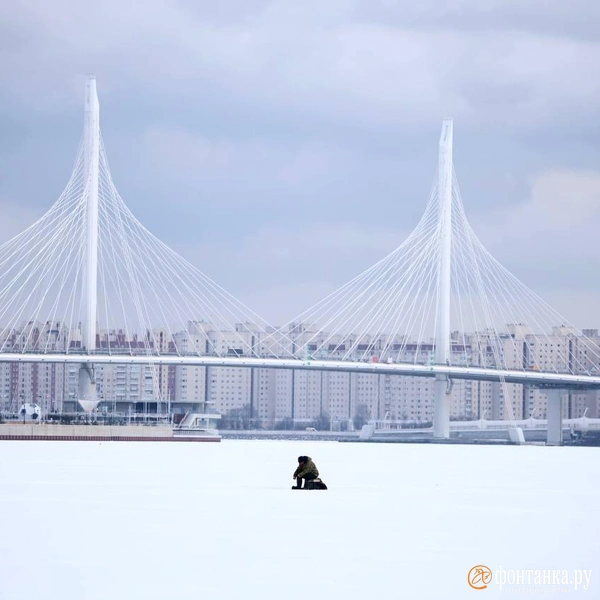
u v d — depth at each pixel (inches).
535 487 3602.4
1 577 1637.6
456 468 5260.8
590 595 1556.3
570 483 3905.0
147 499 2844.5
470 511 2593.5
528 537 2094.0
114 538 2031.3
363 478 4079.7
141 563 1760.6
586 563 1787.6
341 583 1615.4
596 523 2348.7
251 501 2797.7
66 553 1851.6
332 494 3097.9
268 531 2140.7
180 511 2516.0
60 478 3759.8
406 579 1644.9
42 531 2124.8
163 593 1536.7
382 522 2319.1
